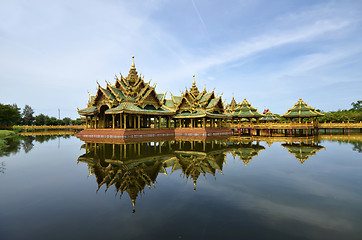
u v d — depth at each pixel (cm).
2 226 696
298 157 2022
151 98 5031
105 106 5059
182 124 6050
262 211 798
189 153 2312
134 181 1223
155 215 773
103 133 4381
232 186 1117
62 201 919
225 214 776
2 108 8488
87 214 786
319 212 788
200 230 660
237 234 636
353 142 3488
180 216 764
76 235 636
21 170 1516
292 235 630
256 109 6206
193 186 1123
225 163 1745
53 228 681
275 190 1045
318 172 1414
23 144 3422
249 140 3947
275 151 2447
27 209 835
